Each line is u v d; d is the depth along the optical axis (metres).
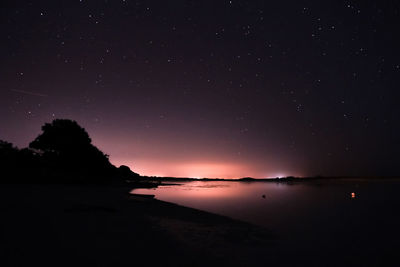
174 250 5.82
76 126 33.28
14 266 4.30
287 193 26.27
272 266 5.34
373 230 9.20
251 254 6.00
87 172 31.05
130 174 42.97
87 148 32.62
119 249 5.54
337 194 25.31
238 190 29.30
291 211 13.39
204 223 9.20
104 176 32.62
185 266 4.98
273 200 18.89
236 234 7.81
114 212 9.91
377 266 5.62
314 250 6.62
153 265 4.87
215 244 6.57
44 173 27.08
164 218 9.58
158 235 6.93
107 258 5.00
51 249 5.21
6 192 15.42
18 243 5.41
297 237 7.94
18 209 9.15
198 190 27.34
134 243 6.04
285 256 6.02
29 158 28.97
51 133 31.02
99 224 7.64
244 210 13.36
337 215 12.41
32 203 10.76
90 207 10.06
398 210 14.30
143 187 29.34
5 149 28.55
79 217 8.40
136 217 9.27
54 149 30.83
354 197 22.20
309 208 14.78
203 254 5.73
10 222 7.12
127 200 14.16
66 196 14.50
